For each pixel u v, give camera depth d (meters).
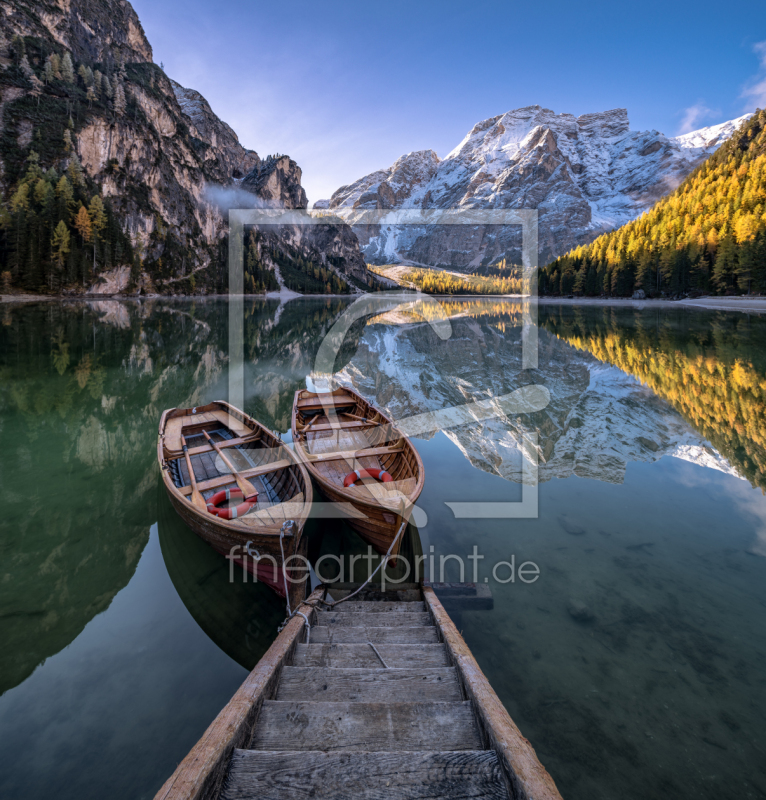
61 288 62.16
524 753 2.02
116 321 33.84
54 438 9.55
